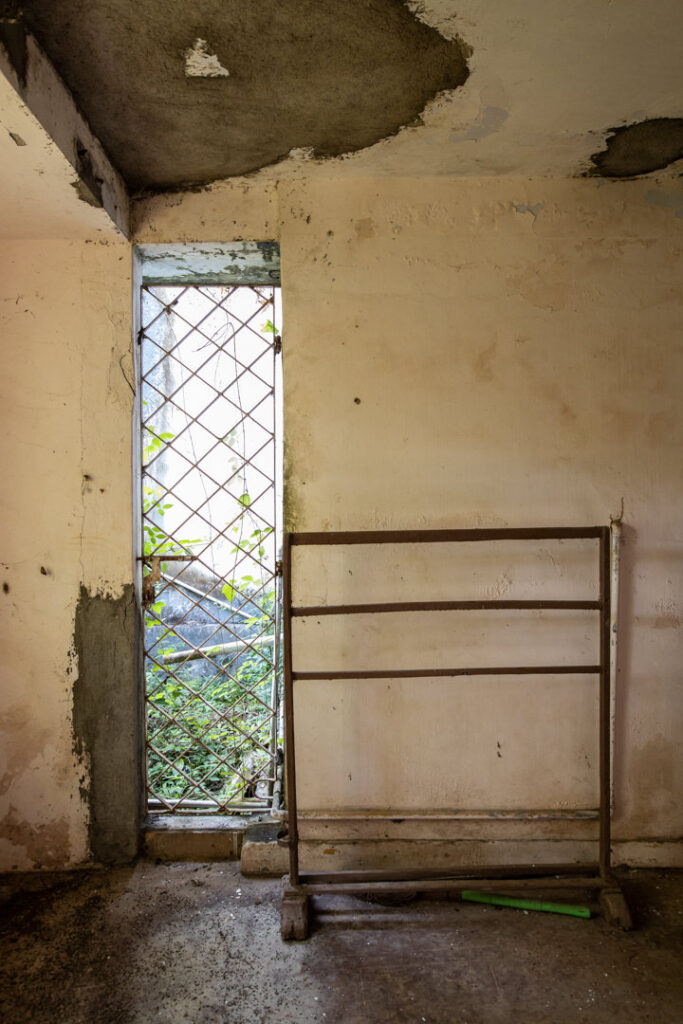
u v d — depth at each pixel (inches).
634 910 86.2
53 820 95.3
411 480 94.0
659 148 86.0
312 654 94.1
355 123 79.7
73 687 94.8
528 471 94.0
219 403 109.5
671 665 95.0
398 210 93.4
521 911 86.7
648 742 95.0
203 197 94.2
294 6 61.2
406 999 72.1
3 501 94.0
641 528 94.3
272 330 105.9
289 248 93.3
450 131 81.7
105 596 94.7
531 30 64.3
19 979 74.9
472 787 94.4
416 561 94.0
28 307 94.0
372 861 93.7
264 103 75.8
